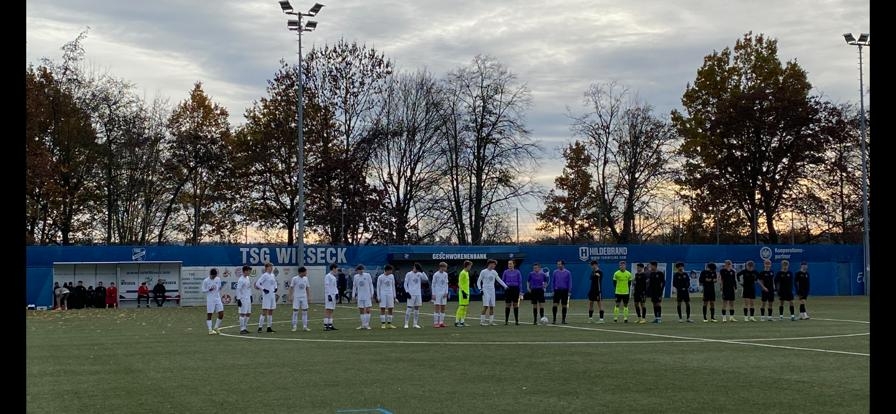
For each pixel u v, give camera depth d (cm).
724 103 6394
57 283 4259
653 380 1360
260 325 2609
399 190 6506
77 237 6162
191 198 6362
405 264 5009
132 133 6150
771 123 6116
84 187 6059
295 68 6147
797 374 1437
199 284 4547
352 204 6019
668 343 2053
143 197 6291
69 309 4231
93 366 1605
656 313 2948
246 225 6256
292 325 2833
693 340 2144
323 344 2086
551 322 2945
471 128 6369
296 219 6178
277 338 2305
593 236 7119
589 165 6956
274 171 6056
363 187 6094
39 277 4306
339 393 1230
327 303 2675
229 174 6219
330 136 6131
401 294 4925
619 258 5278
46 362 1680
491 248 5094
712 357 1717
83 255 4375
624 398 1171
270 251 4703
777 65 6631
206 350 1933
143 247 4469
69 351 1923
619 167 6700
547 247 5184
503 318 3275
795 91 6328
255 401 1159
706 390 1248
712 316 3038
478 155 6353
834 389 1259
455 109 6425
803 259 5591
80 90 5953
